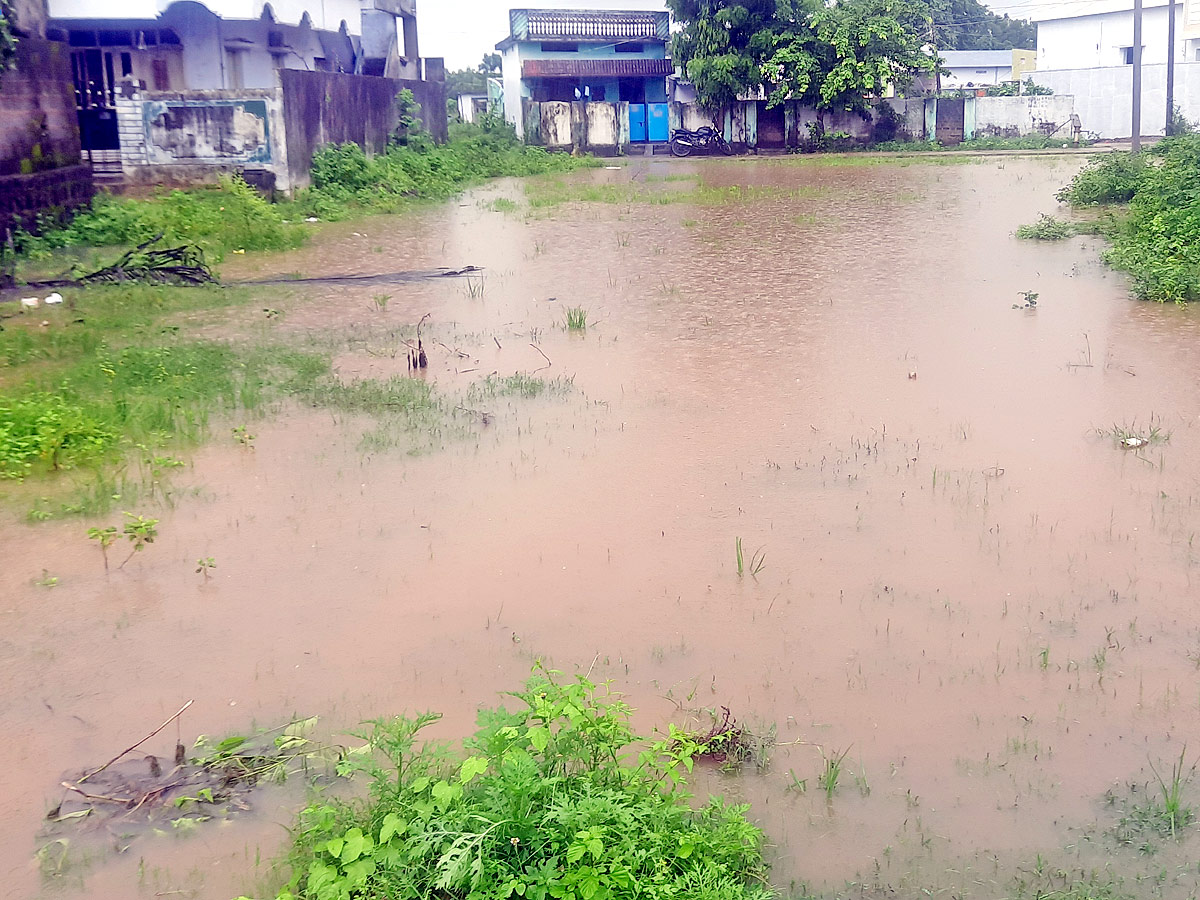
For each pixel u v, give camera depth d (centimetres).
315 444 742
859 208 1902
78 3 2019
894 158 3159
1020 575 543
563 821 335
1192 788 391
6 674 479
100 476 677
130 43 2220
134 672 480
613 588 541
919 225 1667
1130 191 1830
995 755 413
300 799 397
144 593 546
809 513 618
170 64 2234
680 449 720
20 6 1586
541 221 1814
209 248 1497
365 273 1360
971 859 362
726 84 3488
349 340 1019
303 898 340
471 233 1698
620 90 3956
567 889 324
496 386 866
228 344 990
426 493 659
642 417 785
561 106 3588
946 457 694
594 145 3644
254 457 720
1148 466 669
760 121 3609
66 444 720
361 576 559
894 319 1051
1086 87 3747
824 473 673
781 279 1262
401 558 577
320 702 455
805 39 3497
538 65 3797
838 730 430
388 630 509
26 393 822
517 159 3014
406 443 741
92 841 378
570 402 822
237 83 2291
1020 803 388
